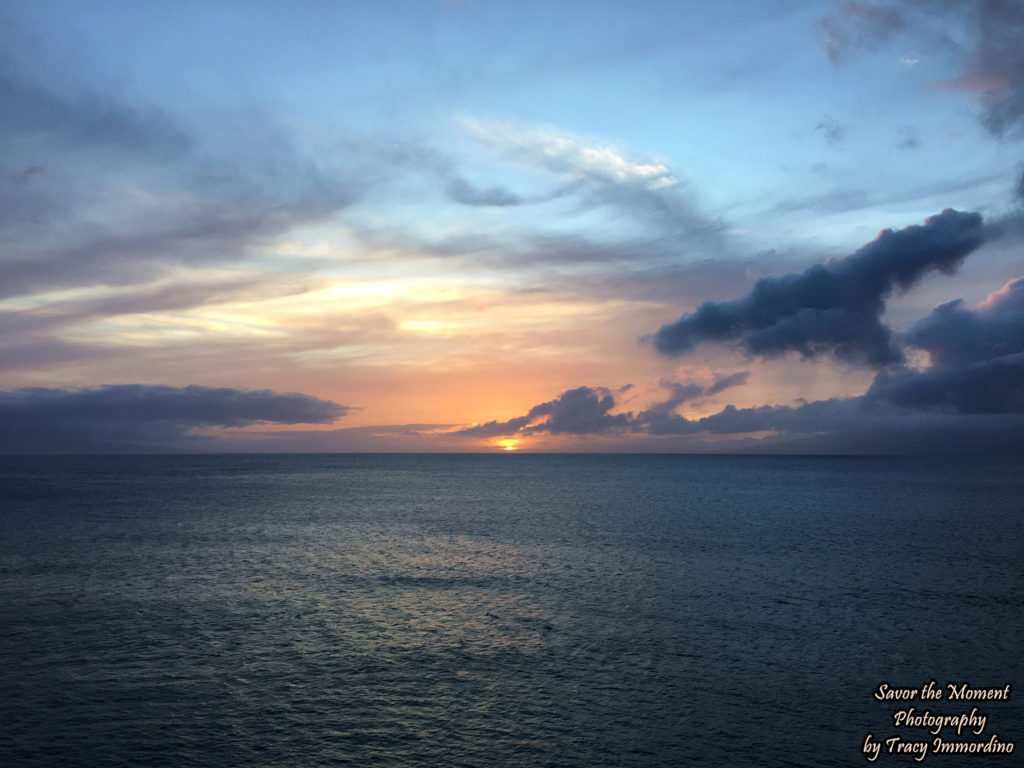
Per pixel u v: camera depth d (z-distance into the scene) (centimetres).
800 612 3672
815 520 8056
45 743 2128
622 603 3866
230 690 2558
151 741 2147
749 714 2370
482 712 2375
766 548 5859
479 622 3469
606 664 2853
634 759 2050
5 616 3547
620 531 7019
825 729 2267
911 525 7544
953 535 6706
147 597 3981
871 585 4347
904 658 2933
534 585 4341
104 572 4719
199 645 3080
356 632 3294
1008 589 4241
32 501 10362
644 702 2466
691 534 6781
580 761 2034
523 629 3350
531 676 2712
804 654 2986
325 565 5031
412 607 3769
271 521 7862
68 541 6172
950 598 3997
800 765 2028
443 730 2234
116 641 3131
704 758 2059
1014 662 2891
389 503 10431
